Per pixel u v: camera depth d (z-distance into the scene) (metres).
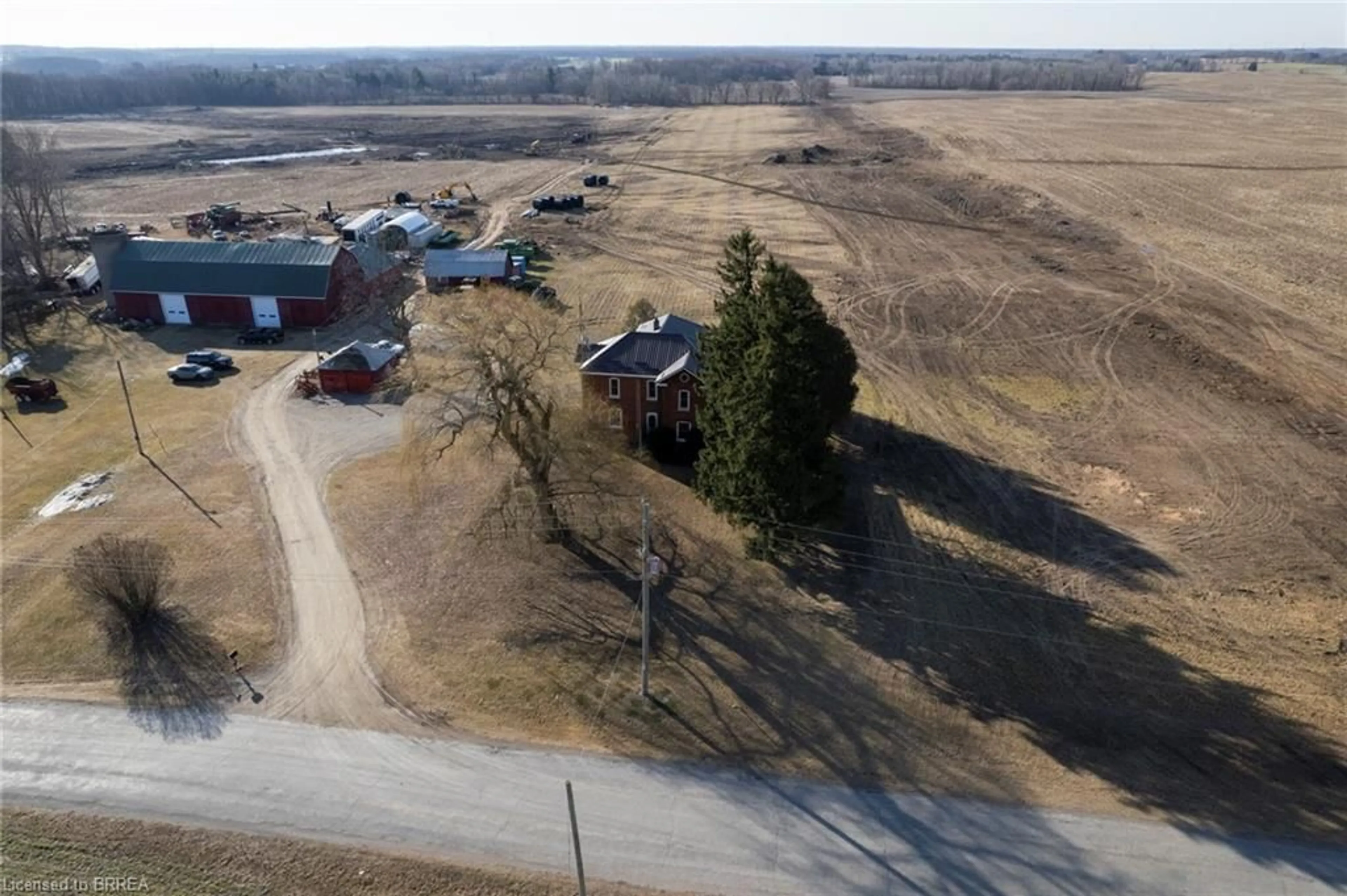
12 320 74.69
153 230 110.56
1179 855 26.39
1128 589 39.00
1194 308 71.50
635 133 194.88
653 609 37.81
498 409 39.97
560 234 103.31
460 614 37.66
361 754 30.75
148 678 34.34
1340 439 51.44
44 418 57.38
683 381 48.25
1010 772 29.47
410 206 120.06
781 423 35.88
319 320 73.69
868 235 98.50
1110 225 96.94
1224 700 32.53
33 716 32.53
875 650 35.34
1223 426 53.19
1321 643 35.50
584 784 29.33
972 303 74.88
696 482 42.91
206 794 29.20
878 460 49.94
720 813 28.19
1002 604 38.06
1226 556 41.16
